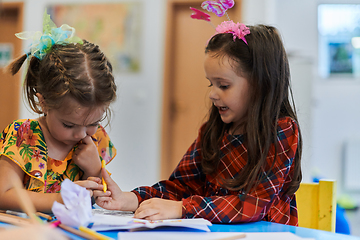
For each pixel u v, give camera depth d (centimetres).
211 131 109
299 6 378
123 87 326
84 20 325
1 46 340
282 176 89
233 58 95
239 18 306
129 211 95
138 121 325
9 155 91
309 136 276
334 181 111
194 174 110
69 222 65
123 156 326
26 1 329
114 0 323
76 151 104
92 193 89
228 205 83
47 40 97
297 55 282
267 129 93
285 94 102
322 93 397
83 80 90
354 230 287
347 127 394
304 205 113
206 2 104
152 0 321
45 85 92
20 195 57
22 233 50
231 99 96
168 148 328
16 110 338
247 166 96
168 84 324
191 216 82
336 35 397
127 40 324
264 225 80
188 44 329
